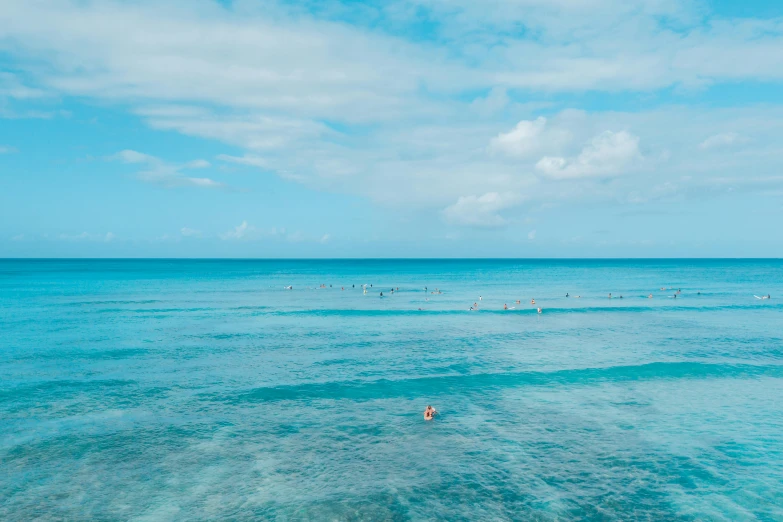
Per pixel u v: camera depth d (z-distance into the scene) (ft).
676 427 77.20
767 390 95.91
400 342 143.33
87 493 57.52
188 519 52.70
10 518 52.31
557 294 305.94
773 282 422.82
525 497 57.31
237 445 70.59
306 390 95.35
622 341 145.38
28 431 74.64
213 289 331.57
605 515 53.83
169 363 116.06
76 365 113.70
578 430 76.18
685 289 345.10
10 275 490.90
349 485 59.82
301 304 241.76
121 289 323.98
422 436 73.97
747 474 62.54
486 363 116.67
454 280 459.73
